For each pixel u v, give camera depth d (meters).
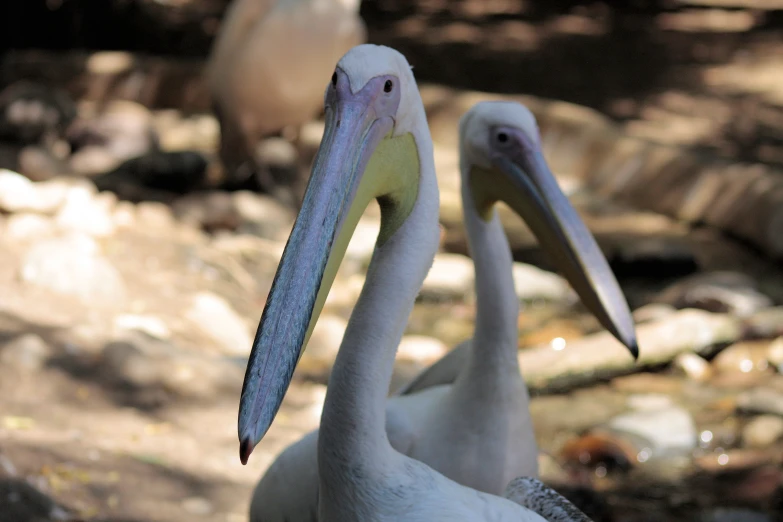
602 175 16.50
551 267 12.98
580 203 15.79
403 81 3.78
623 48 27.30
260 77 13.83
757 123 19.95
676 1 34.47
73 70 21.64
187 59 22.84
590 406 9.42
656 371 10.07
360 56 3.72
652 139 18.19
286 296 3.27
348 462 3.80
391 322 3.84
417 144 3.89
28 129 16.39
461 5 32.34
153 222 12.93
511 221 14.56
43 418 7.59
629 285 12.52
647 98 21.94
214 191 14.79
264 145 15.33
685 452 8.59
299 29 13.66
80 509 6.41
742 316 10.59
